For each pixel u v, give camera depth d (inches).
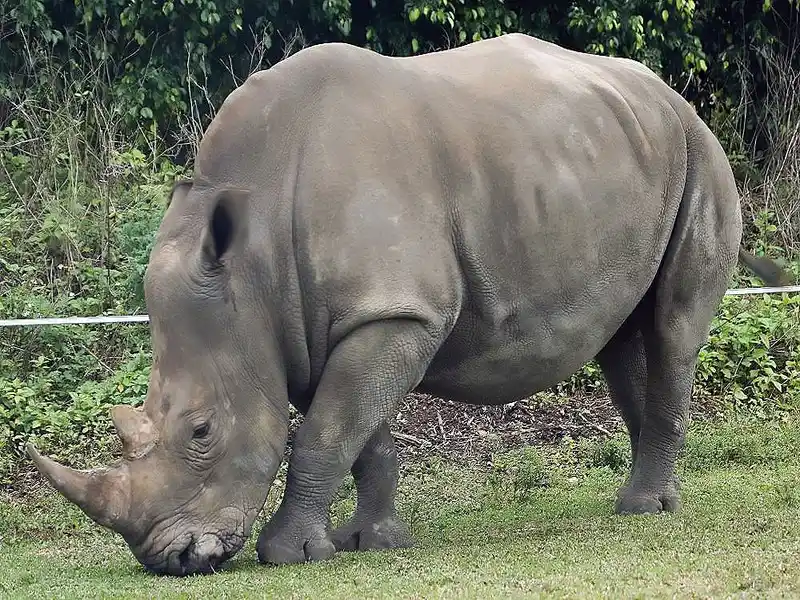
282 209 258.1
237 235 253.1
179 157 605.0
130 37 611.8
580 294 285.6
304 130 261.6
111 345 483.2
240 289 255.9
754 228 633.0
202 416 251.9
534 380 291.3
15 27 599.8
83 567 275.7
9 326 461.4
